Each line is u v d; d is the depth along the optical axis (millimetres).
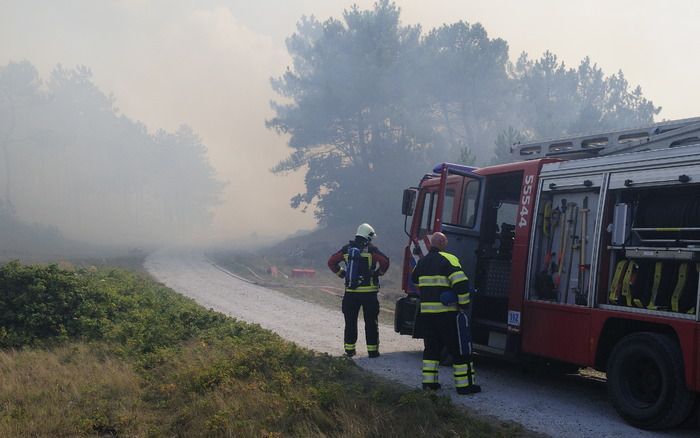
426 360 7758
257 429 5777
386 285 27219
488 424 6246
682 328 6234
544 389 8312
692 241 6352
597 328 7180
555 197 8180
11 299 10516
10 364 8148
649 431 6457
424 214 10984
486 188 9789
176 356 8578
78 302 10906
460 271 7684
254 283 24344
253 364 8031
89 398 6781
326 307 17000
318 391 6695
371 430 5797
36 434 5684
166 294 15438
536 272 8234
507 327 8586
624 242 7074
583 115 35438
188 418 6141
